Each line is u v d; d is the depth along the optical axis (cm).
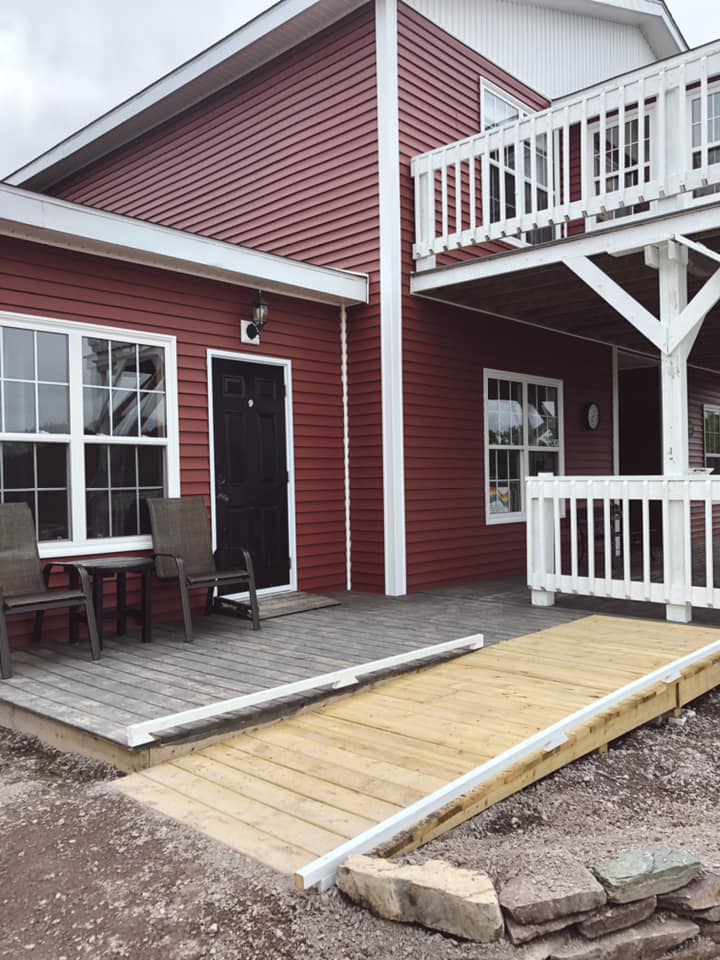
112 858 241
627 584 561
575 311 805
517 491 849
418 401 718
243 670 420
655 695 385
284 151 786
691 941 216
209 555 565
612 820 288
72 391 521
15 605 420
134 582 555
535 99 871
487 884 210
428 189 695
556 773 329
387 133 692
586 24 953
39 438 503
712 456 1277
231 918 211
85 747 328
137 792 285
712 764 350
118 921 210
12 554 466
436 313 741
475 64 789
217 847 244
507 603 642
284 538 670
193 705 354
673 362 553
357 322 717
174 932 206
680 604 536
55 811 278
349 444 725
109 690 381
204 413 603
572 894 207
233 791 284
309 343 693
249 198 822
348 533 726
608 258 623
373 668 405
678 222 541
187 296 593
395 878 212
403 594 694
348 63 725
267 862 235
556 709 357
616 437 1017
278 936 205
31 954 198
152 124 926
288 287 650
